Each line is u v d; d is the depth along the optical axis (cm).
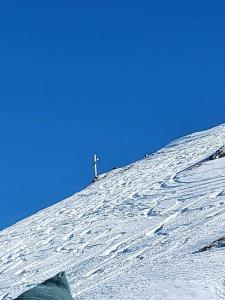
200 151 5938
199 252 2338
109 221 4244
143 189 5034
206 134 6888
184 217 3631
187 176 4866
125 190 5284
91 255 3516
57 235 4369
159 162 6069
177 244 2950
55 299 1284
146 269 2272
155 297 1652
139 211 4238
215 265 1909
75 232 4269
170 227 3475
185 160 5716
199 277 1766
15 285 3334
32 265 3697
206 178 4591
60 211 5322
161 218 3825
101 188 5784
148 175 5603
